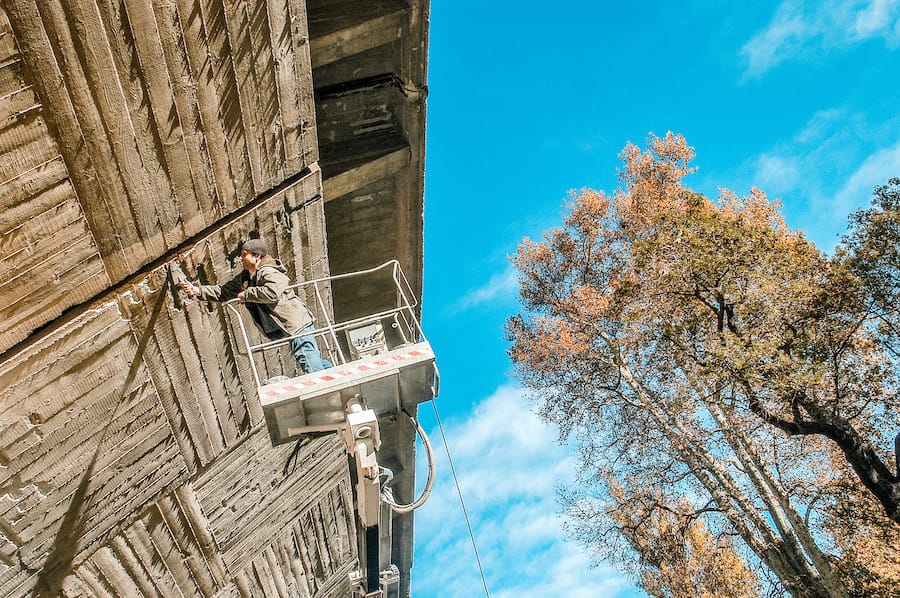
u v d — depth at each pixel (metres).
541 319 16.34
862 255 12.43
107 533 8.37
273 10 6.53
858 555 12.31
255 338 8.80
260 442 9.89
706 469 14.09
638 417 14.48
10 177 5.54
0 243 5.72
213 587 10.81
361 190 10.30
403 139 9.85
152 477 8.45
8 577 7.48
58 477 7.23
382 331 6.38
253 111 7.01
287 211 8.16
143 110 6.06
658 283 13.84
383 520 9.38
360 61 8.85
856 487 12.72
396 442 14.93
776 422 12.70
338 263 11.52
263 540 11.20
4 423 6.42
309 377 5.39
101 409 7.27
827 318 12.46
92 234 6.32
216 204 7.28
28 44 5.14
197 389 8.33
